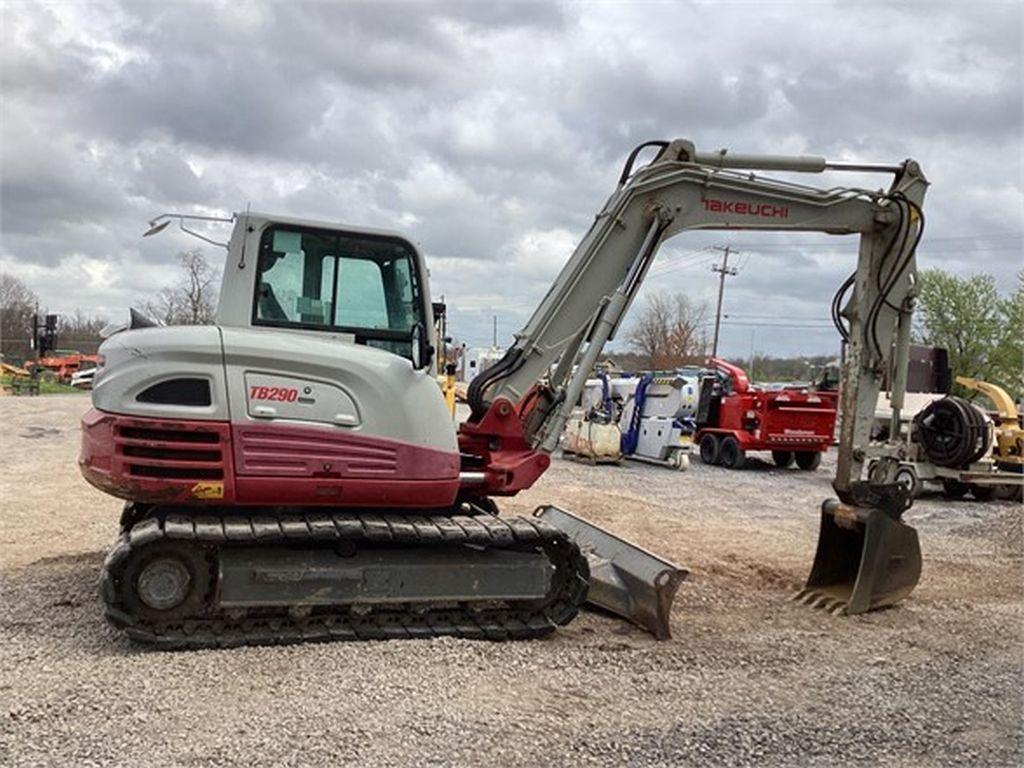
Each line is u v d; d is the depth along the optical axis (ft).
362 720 14.56
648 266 23.24
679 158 23.49
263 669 16.74
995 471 49.67
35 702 14.58
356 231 20.53
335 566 18.72
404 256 20.95
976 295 133.39
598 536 24.11
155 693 15.25
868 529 24.09
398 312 20.88
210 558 18.34
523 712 15.48
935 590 27.63
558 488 46.37
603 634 21.02
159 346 18.03
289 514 19.06
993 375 133.59
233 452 18.04
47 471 43.37
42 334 41.81
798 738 15.16
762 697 17.06
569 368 22.84
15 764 12.51
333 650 17.97
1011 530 37.88
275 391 18.33
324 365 18.61
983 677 18.97
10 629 18.85
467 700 15.78
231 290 19.66
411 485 19.21
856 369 25.09
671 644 20.38
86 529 30.42
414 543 19.54
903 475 48.96
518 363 22.47
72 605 20.81
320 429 18.52
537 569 20.12
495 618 20.25
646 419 60.70
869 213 24.91
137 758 12.86
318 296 20.26
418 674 16.84
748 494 48.70
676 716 15.80
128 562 17.67
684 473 56.54
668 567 21.25
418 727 14.46
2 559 25.72
